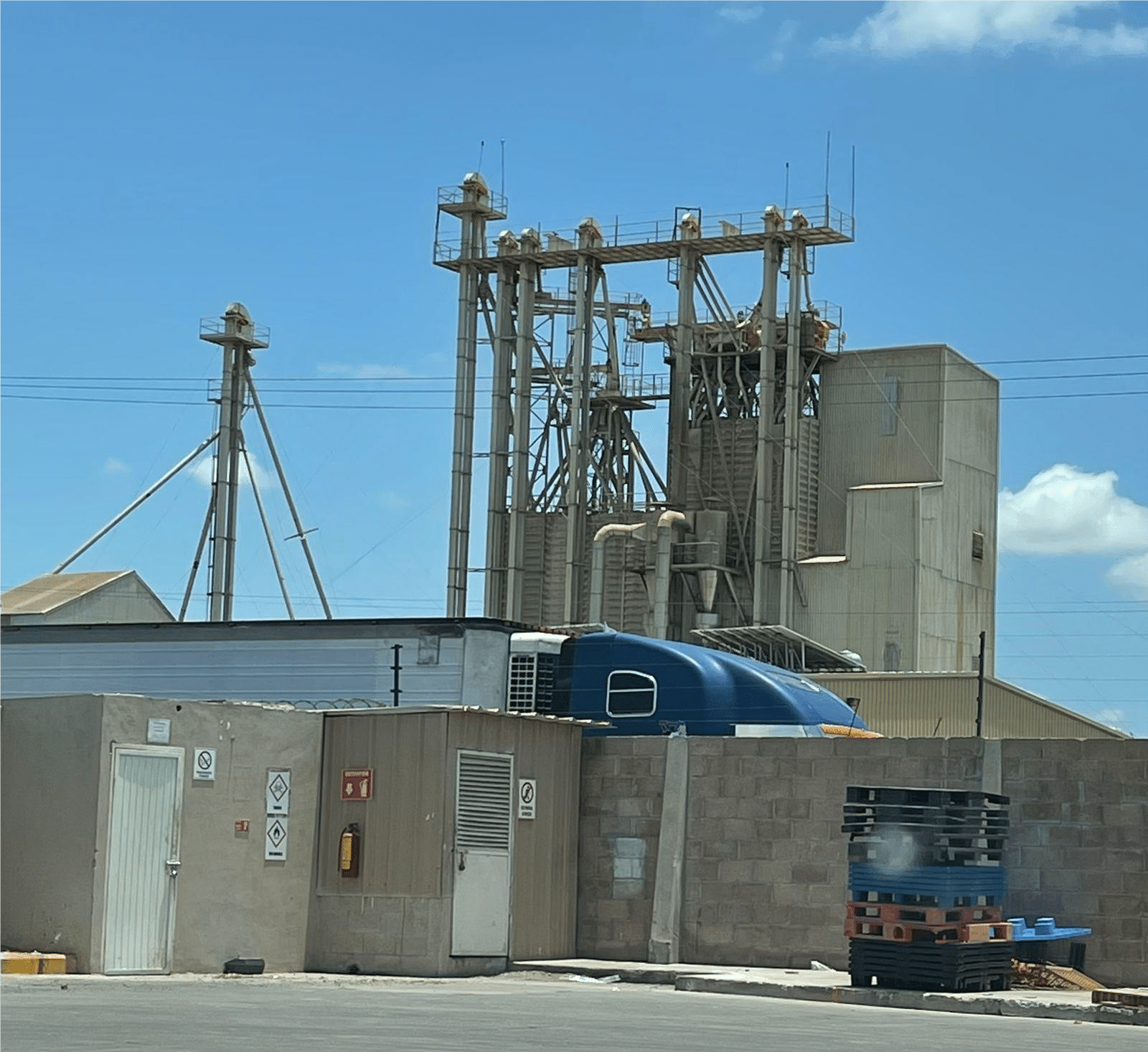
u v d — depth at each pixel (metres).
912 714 57.22
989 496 77.88
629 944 31.12
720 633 60.53
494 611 79.38
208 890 28.16
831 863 29.59
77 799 26.77
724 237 77.06
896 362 75.50
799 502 75.00
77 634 38.94
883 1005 24.48
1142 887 27.36
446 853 29.03
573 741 31.89
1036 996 24.42
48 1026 17.05
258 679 36.84
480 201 81.69
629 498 81.81
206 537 76.69
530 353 80.00
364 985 26.36
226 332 76.81
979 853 25.36
